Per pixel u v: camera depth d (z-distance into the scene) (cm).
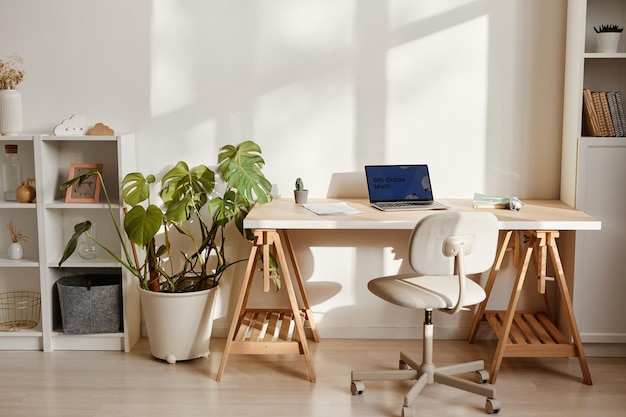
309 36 401
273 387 353
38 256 411
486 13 397
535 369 376
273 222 345
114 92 408
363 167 409
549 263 412
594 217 380
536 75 400
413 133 406
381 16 398
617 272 382
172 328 376
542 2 395
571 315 356
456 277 352
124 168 391
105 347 402
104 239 419
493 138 405
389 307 420
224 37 402
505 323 359
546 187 408
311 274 418
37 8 403
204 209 416
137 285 412
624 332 385
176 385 355
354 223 343
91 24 403
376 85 403
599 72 396
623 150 375
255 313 415
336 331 421
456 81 402
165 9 401
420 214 360
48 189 397
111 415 323
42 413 325
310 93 405
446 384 339
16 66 407
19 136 385
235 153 396
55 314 406
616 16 392
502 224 343
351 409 330
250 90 405
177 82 406
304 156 409
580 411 329
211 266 419
